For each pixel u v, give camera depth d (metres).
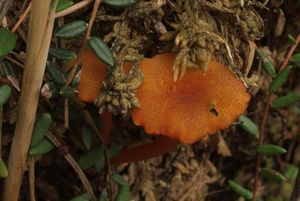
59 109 0.24
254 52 0.25
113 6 0.22
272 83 0.25
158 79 0.22
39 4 0.20
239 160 0.30
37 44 0.20
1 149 0.24
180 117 0.22
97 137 0.24
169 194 0.27
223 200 0.29
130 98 0.22
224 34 0.23
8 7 0.22
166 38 0.23
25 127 0.21
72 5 0.22
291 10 0.27
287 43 0.27
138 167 0.26
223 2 0.23
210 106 0.22
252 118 0.29
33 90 0.21
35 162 0.25
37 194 0.25
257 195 0.30
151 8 0.22
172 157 0.27
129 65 0.22
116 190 0.25
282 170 0.30
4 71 0.22
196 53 0.22
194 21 0.22
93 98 0.22
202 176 0.28
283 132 0.29
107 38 0.23
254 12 0.24
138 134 0.26
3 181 0.23
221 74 0.23
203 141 0.27
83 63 0.22
